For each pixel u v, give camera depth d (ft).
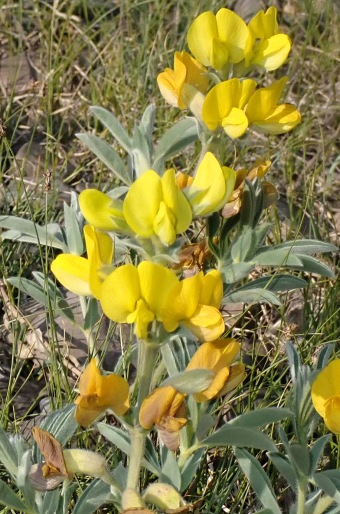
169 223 1.12
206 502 1.52
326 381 1.23
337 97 2.77
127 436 1.35
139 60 2.70
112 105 2.56
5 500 1.28
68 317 1.62
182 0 2.97
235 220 1.41
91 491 1.30
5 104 2.54
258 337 1.86
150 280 1.12
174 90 1.40
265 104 1.37
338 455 1.58
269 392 1.66
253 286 1.53
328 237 2.11
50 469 1.19
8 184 2.20
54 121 2.51
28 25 2.91
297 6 3.19
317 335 1.79
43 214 2.05
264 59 1.42
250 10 3.08
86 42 2.78
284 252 1.44
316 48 2.87
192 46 1.40
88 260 1.18
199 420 1.28
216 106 1.35
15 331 1.76
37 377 1.78
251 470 1.33
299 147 2.52
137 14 3.04
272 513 1.32
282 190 2.35
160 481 1.30
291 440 1.56
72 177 2.26
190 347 1.31
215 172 1.17
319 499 1.32
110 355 1.76
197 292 1.12
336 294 1.88
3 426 1.60
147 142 1.52
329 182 2.39
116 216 1.14
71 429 1.34
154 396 1.14
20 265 1.84
